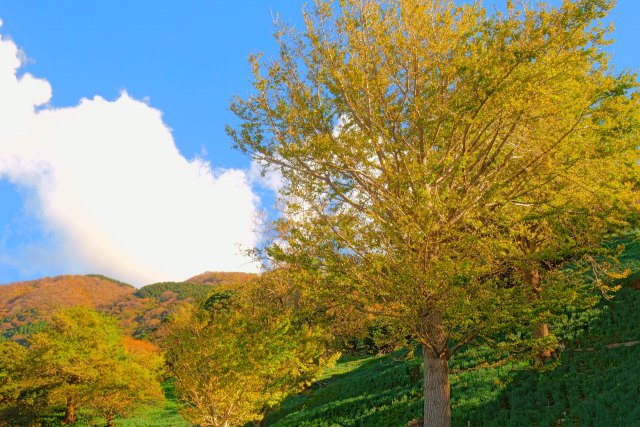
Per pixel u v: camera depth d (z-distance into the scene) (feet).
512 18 32.24
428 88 33.35
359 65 35.42
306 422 66.69
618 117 33.01
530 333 56.59
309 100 36.81
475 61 31.04
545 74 29.43
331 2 35.68
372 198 35.86
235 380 61.05
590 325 55.93
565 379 45.11
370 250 32.53
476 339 34.60
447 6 36.04
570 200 33.76
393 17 36.35
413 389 63.05
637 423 30.48
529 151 33.60
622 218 31.71
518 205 37.09
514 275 34.42
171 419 118.83
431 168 30.58
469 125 34.06
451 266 28.25
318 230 32.89
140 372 117.60
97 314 129.08
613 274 38.09
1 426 116.37
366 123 36.94
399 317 32.89
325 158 34.19
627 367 41.93
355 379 86.94
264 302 80.33
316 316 41.60
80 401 114.83
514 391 46.93
